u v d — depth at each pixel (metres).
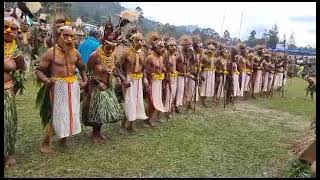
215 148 6.39
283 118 9.73
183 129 7.54
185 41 9.34
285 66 15.40
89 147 5.98
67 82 5.46
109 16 6.17
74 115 5.56
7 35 4.80
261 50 13.89
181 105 9.22
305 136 7.62
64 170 4.97
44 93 5.54
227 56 11.30
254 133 7.70
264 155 6.18
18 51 5.00
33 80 11.23
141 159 5.61
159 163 5.48
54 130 5.48
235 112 10.16
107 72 6.10
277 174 5.30
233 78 11.52
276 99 13.64
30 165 5.05
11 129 4.79
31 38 11.27
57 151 5.67
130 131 7.08
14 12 5.96
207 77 10.66
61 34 5.40
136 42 6.89
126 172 5.06
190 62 9.40
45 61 5.41
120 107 6.30
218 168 5.43
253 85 13.20
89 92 6.06
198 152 6.11
